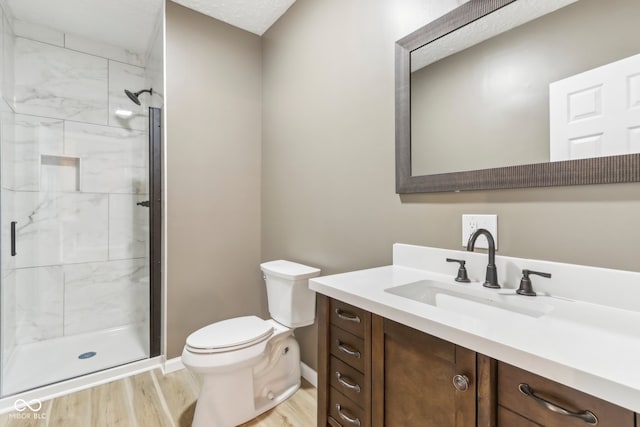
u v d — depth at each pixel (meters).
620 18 0.79
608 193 0.82
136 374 1.99
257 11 2.13
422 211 1.28
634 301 0.76
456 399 0.67
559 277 0.89
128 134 2.76
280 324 1.81
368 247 1.52
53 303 2.45
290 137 2.08
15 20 2.27
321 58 1.81
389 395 0.83
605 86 0.82
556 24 0.91
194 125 2.13
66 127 2.49
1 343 1.75
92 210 2.61
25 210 2.32
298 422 1.56
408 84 1.31
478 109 1.09
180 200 2.08
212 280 2.21
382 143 1.44
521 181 0.97
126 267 2.75
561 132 0.90
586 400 0.49
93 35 2.51
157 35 2.29
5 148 1.97
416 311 0.76
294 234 2.05
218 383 1.47
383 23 1.44
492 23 1.06
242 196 2.35
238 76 2.32
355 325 0.95
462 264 1.08
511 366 0.58
